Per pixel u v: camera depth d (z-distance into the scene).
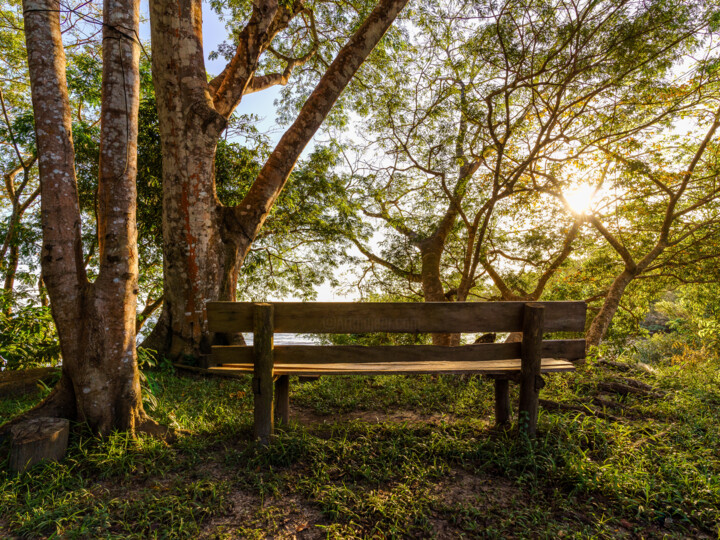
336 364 3.58
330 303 3.12
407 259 12.83
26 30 3.16
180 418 3.84
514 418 4.04
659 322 25.14
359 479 2.76
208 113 6.09
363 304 3.13
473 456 3.07
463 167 8.84
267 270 14.14
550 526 2.25
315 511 2.44
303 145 7.37
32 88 3.19
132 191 3.51
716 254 10.17
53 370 4.97
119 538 2.13
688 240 11.34
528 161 7.34
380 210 13.10
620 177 9.18
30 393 4.67
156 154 8.49
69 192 3.28
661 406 4.41
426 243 12.52
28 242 9.58
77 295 3.28
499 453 3.05
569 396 4.66
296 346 3.21
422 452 3.08
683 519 2.37
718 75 7.80
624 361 6.77
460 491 2.63
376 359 3.24
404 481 2.73
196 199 6.16
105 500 2.50
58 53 3.27
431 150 8.20
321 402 4.77
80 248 3.37
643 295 13.80
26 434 2.84
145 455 3.03
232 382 5.52
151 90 9.11
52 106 3.20
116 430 3.22
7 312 5.61
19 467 2.72
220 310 3.13
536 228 11.46
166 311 6.27
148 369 5.82
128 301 3.44
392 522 2.28
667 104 8.05
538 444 3.10
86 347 3.25
